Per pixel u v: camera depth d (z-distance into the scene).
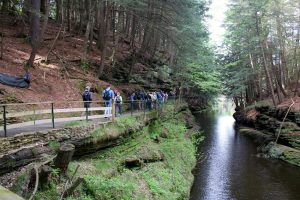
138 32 43.19
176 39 28.06
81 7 34.44
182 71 38.62
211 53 41.28
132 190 12.91
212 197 17.45
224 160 25.61
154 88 33.28
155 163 17.55
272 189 19.16
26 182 9.38
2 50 20.61
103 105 21.88
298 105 31.02
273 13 34.19
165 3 26.58
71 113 18.77
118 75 29.69
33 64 21.27
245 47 41.31
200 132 37.16
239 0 35.31
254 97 52.28
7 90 16.19
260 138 34.53
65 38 31.48
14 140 10.33
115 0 22.39
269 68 42.78
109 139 15.02
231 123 52.50
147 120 21.86
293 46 39.22
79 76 23.70
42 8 31.61
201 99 71.81
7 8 28.73
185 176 19.25
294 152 26.17
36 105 16.62
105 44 26.30
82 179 10.28
